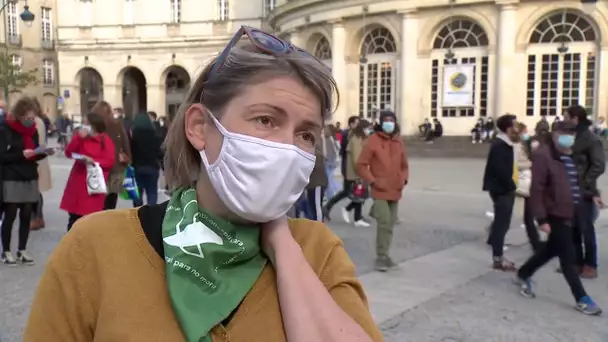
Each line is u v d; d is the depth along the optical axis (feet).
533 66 97.50
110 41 155.12
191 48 148.66
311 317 4.03
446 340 15.72
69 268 4.38
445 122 103.76
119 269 4.28
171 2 150.10
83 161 22.17
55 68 166.91
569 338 16.11
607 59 91.86
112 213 4.65
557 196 18.66
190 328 3.99
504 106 96.94
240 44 4.45
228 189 4.26
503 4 95.76
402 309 18.29
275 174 4.20
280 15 124.26
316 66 4.40
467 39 101.65
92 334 4.34
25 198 22.76
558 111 96.53
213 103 4.39
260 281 4.36
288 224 4.84
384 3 103.60
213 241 4.25
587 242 22.94
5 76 129.08
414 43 103.14
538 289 21.08
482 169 73.97
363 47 110.11
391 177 23.07
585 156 22.57
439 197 46.96
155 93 152.76
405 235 31.09
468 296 19.93
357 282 4.63
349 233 31.78
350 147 34.24
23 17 90.07
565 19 94.94
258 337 4.12
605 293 20.81
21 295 18.88
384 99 108.27
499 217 23.90
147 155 31.50
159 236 4.45
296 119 4.30
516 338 16.02
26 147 22.56
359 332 4.00
